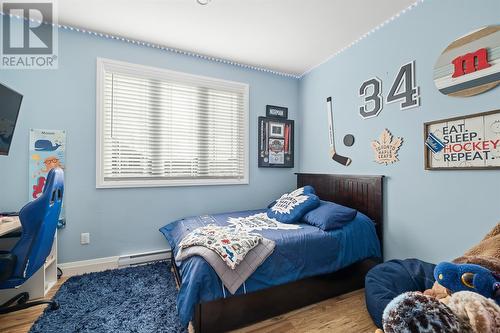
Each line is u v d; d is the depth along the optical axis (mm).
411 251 1916
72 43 2193
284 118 3236
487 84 1467
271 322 1550
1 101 1637
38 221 1416
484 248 1281
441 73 1707
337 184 2602
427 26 1793
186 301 1321
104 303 1700
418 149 1863
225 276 1403
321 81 2908
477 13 1519
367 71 2299
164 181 2547
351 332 1460
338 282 1896
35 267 1479
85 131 2232
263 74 3105
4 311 1538
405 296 848
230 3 1882
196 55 2709
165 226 2430
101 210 2295
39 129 2082
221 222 2230
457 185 1633
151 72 2504
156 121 2566
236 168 2994
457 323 739
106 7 1921
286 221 2197
